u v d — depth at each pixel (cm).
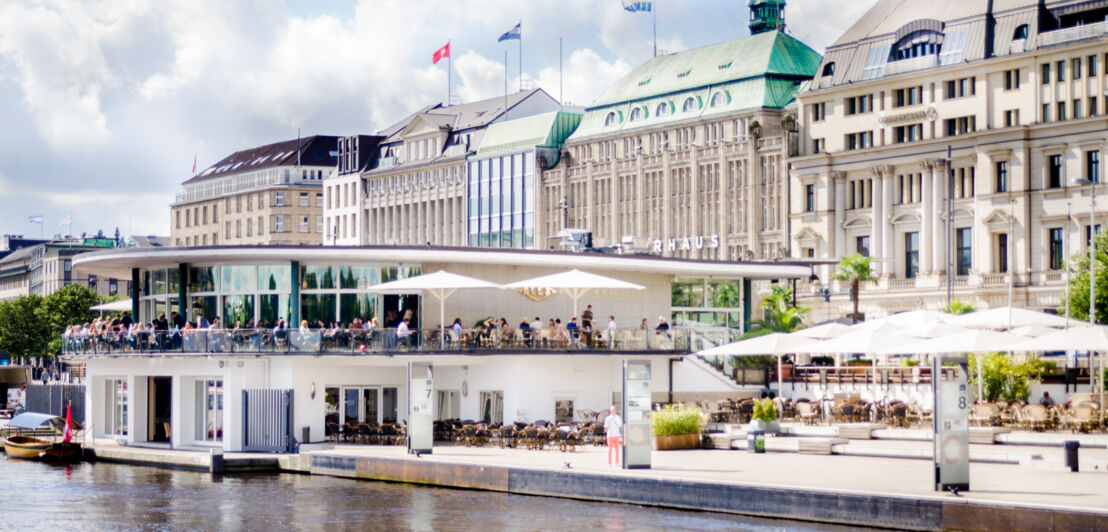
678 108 14712
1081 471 4522
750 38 14350
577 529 4197
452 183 17575
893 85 12150
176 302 7294
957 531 3791
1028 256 11056
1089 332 5184
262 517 4681
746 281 7938
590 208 15638
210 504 5012
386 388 6781
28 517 4775
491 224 16875
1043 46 11019
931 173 11769
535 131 16412
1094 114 10731
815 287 12562
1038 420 5544
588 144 15762
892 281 11988
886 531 3944
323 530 4391
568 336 6838
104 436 7481
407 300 7012
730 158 13912
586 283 6631
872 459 5112
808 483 4294
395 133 19312
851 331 6262
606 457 5406
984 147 11312
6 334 17250
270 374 6588
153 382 7169
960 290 11431
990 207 11281
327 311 6950
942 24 11856
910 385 6919
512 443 5941
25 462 6800
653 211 14925
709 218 14212
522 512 4556
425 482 5353
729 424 6191
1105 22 10694
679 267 7469
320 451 5947
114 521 4681
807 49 14162
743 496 4309
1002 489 4022
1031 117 11075
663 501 4534
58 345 17250
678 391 7256
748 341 6247
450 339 6612
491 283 6550
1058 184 10938
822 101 12838
